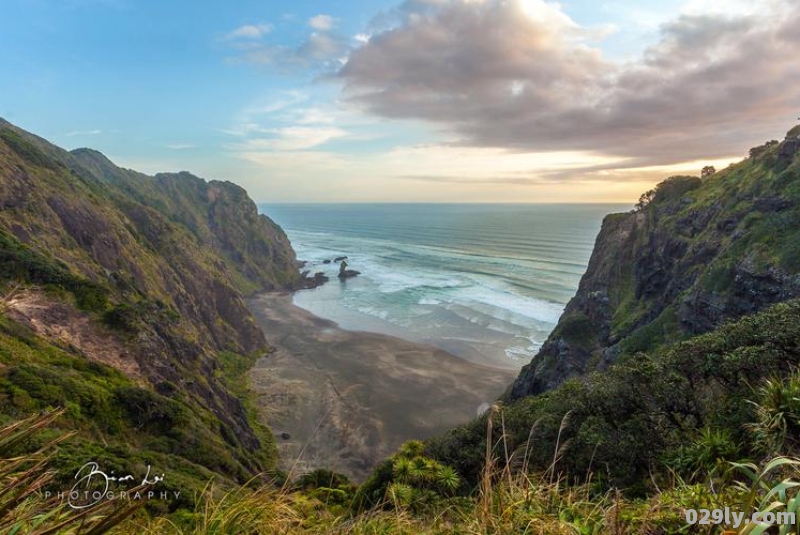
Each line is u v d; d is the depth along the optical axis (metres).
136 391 32.38
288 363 66.56
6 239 40.78
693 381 15.18
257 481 30.00
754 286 36.28
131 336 40.59
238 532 4.16
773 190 44.50
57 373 29.41
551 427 16.11
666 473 10.30
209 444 32.62
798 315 14.72
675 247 56.25
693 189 66.62
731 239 44.59
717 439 9.07
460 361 64.56
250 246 145.88
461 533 4.47
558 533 3.99
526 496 4.42
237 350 73.19
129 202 87.56
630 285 64.81
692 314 41.41
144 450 28.06
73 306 38.91
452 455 19.62
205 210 151.38
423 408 49.75
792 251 34.75
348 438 43.62
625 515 4.48
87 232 58.41
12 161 56.09
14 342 30.75
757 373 13.25
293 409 51.03
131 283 58.50
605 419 15.08
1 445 2.88
